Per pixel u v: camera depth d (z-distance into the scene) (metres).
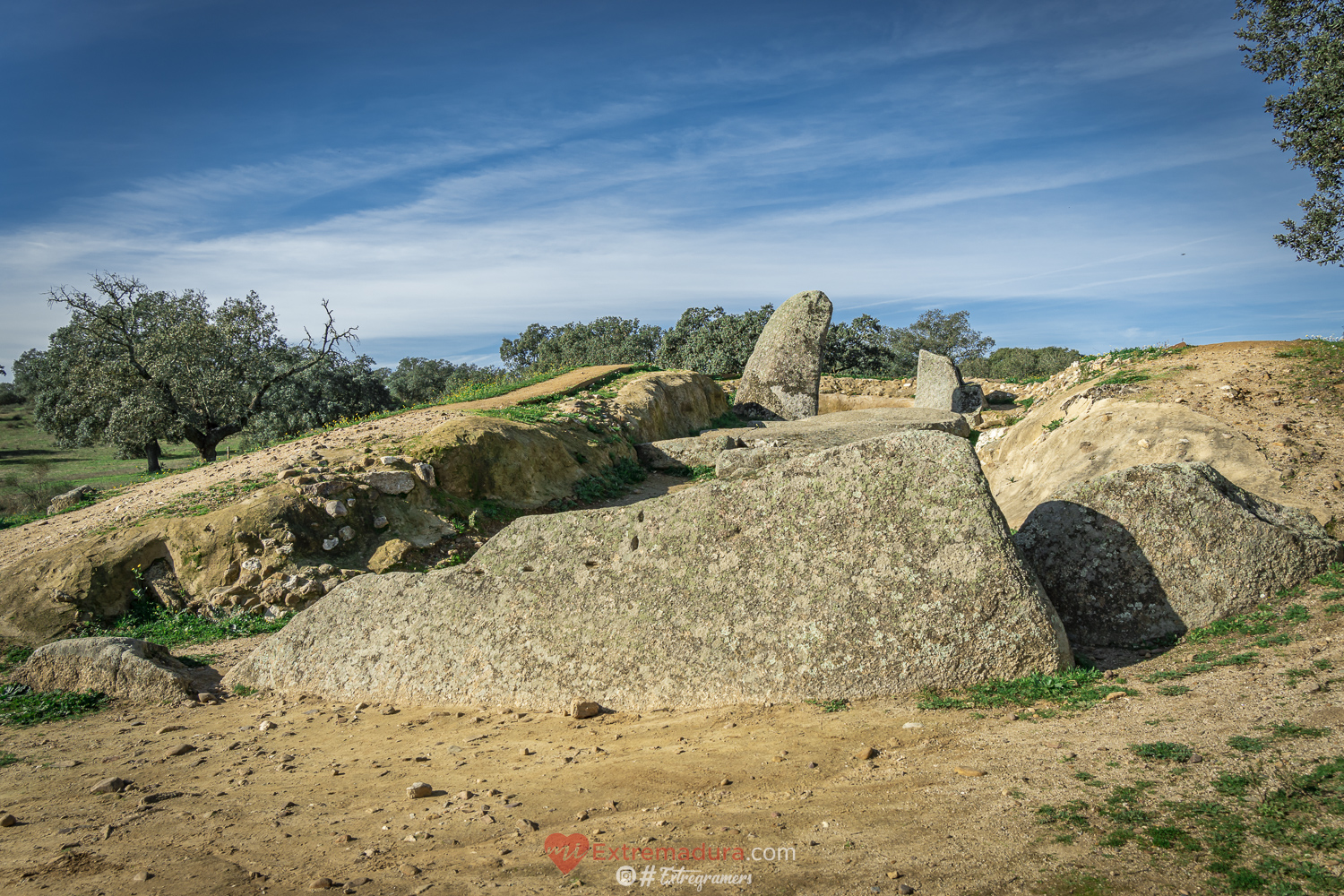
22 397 64.19
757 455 14.27
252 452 15.88
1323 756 3.27
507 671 5.76
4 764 5.22
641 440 18.25
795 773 3.96
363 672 6.30
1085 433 11.27
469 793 4.13
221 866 3.45
